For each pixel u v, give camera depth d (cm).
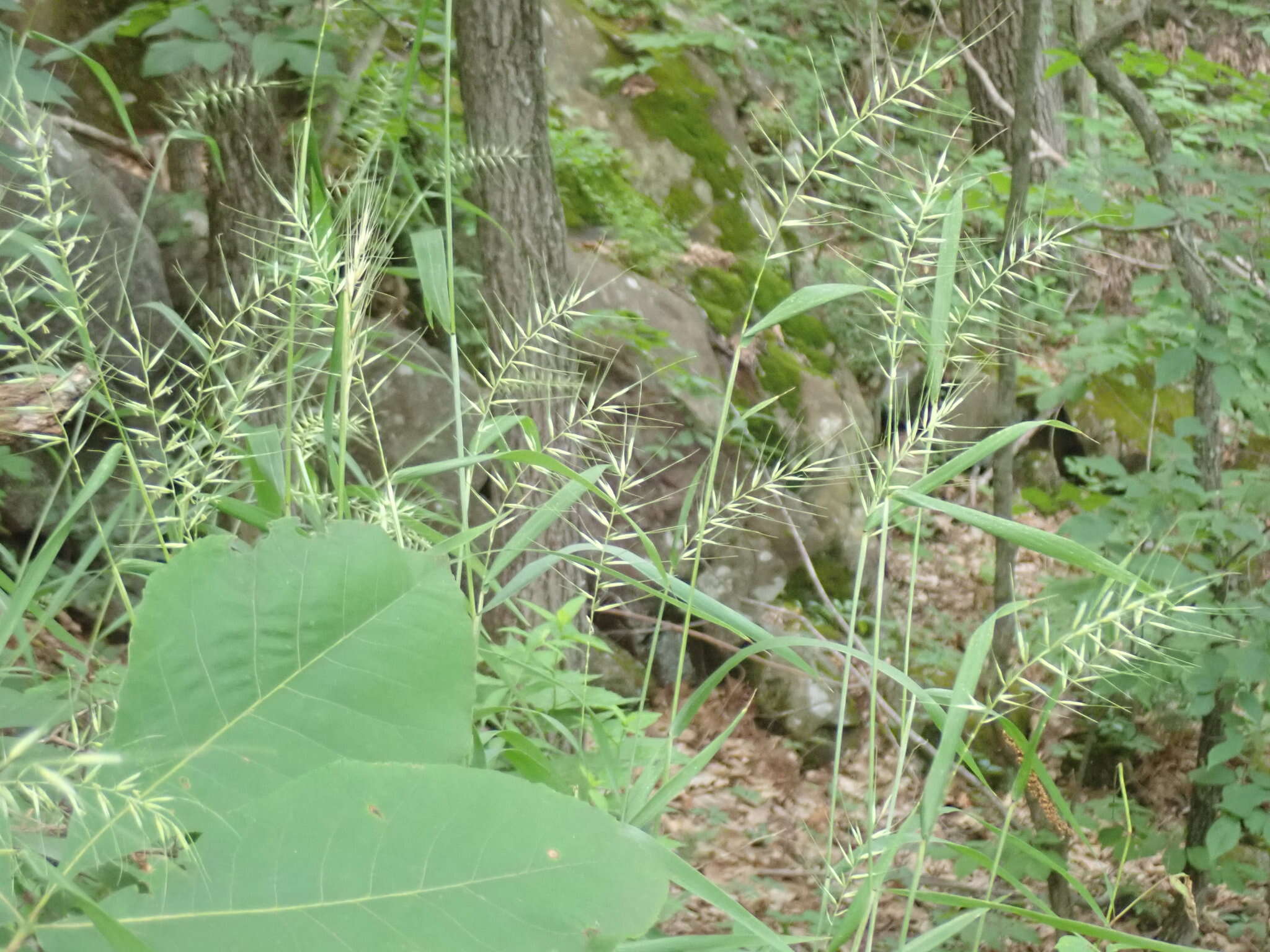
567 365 255
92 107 523
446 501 133
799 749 572
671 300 671
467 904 55
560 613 207
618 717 176
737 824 477
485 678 144
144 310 401
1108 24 347
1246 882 399
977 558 736
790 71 897
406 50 476
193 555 69
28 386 104
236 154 339
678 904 126
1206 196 359
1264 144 402
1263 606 334
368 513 118
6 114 105
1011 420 330
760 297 744
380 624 69
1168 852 389
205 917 53
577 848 58
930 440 113
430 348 501
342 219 114
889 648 628
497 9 379
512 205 393
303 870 55
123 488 370
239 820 57
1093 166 382
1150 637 297
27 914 52
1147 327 369
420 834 57
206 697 64
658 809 105
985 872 389
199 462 110
